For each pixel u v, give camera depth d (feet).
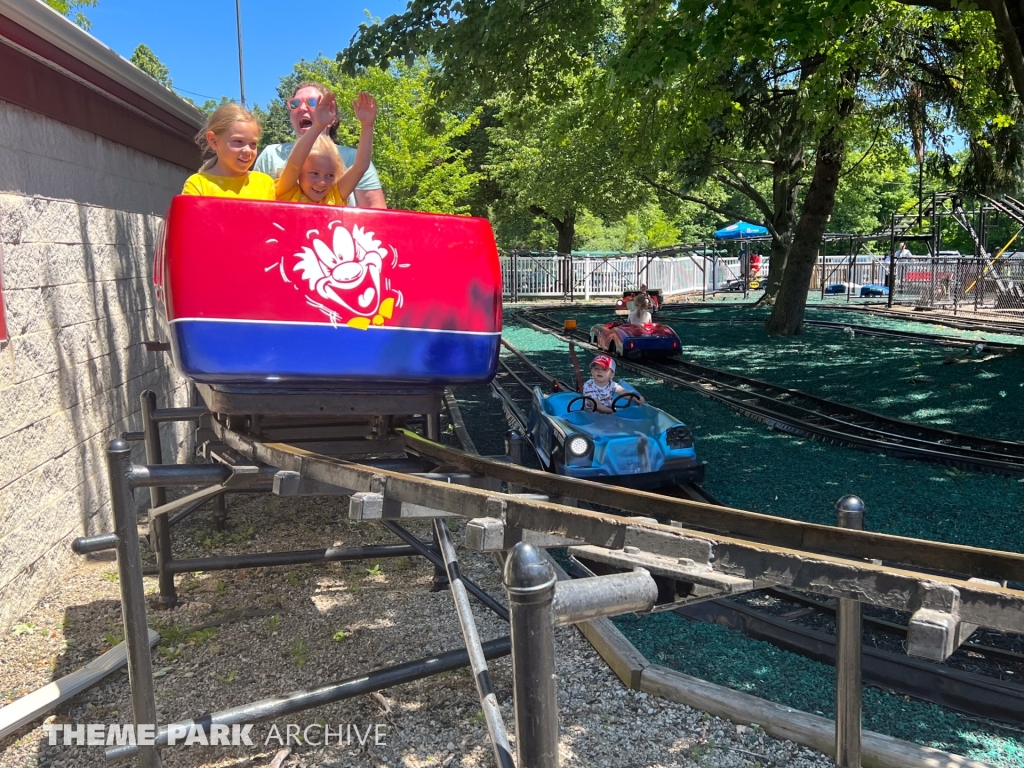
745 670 13.26
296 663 13.69
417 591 16.75
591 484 10.71
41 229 17.63
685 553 6.64
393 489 8.95
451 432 33.71
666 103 49.62
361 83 102.12
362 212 10.93
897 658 13.41
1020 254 92.73
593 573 17.89
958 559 7.45
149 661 10.30
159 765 10.37
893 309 88.53
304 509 22.27
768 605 15.83
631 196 107.45
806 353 54.24
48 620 15.64
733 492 22.85
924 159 64.59
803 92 52.70
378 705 12.29
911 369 45.34
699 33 25.88
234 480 10.33
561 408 23.70
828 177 62.54
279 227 10.58
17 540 15.74
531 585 5.20
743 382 43.29
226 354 10.48
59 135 18.79
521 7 30.86
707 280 158.61
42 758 11.22
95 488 19.84
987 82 51.13
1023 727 11.43
